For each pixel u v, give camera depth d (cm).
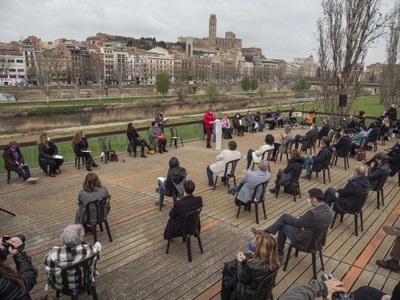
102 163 1011
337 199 541
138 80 10588
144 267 429
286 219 432
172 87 7506
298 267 431
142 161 1031
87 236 515
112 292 377
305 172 899
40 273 416
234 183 751
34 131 2741
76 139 925
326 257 458
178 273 416
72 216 602
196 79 12156
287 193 721
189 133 1448
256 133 1566
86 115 3803
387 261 432
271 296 342
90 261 319
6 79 8600
